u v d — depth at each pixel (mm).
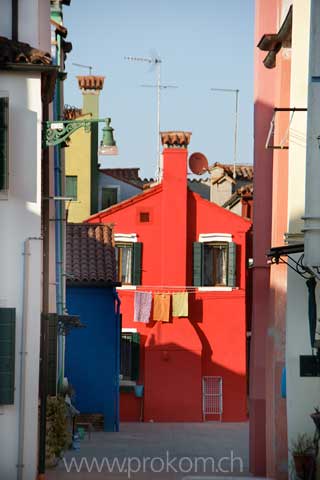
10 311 45281
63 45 66688
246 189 123062
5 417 45312
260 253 62656
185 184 108000
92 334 89750
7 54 44844
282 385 49906
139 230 107938
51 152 58906
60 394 69000
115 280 89125
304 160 48844
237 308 107625
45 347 50781
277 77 54812
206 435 88875
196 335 105938
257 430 61750
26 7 47062
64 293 70875
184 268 107312
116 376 89938
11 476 45188
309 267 41812
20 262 45594
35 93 45531
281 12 59188
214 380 106438
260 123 62375
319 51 41250
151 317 106125
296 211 48938
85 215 123438
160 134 108062
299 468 47312
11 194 45656
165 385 105250
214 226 108375
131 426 98000
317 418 46719
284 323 51688
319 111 41312
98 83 128000
